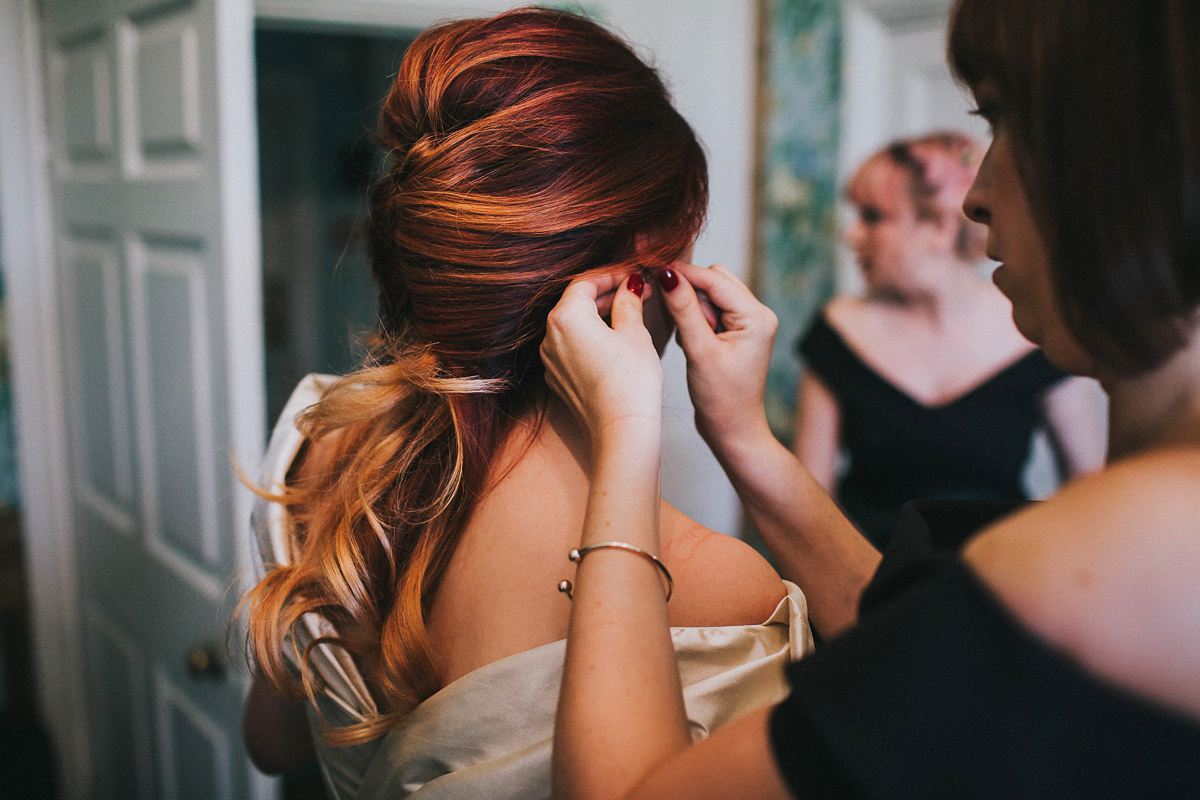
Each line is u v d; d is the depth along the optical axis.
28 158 1.98
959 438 1.57
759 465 0.70
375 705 0.65
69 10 1.77
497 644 0.60
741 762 0.40
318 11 1.89
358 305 4.45
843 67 2.19
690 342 0.67
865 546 0.73
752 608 0.64
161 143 1.44
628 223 0.62
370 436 0.69
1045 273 0.42
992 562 0.36
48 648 2.12
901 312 1.64
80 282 1.89
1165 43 0.35
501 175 0.61
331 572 0.64
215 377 1.34
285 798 2.31
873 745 0.36
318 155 4.36
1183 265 0.35
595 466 0.51
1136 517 0.33
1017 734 0.34
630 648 0.45
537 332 0.62
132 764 1.88
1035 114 0.39
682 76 2.36
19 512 2.10
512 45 0.63
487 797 0.56
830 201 2.26
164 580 1.60
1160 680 0.32
